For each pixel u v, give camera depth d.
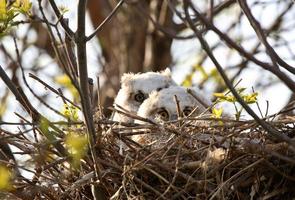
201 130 11.95
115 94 18.91
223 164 11.45
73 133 11.32
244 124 11.65
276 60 10.26
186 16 9.70
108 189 11.65
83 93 10.56
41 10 10.42
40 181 11.57
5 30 10.88
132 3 17.34
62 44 11.47
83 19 10.34
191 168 11.61
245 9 10.13
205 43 9.66
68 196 11.92
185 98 13.83
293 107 11.65
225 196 11.51
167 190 11.36
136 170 11.62
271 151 11.13
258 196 11.61
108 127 12.00
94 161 10.94
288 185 11.55
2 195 11.09
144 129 12.41
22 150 11.34
